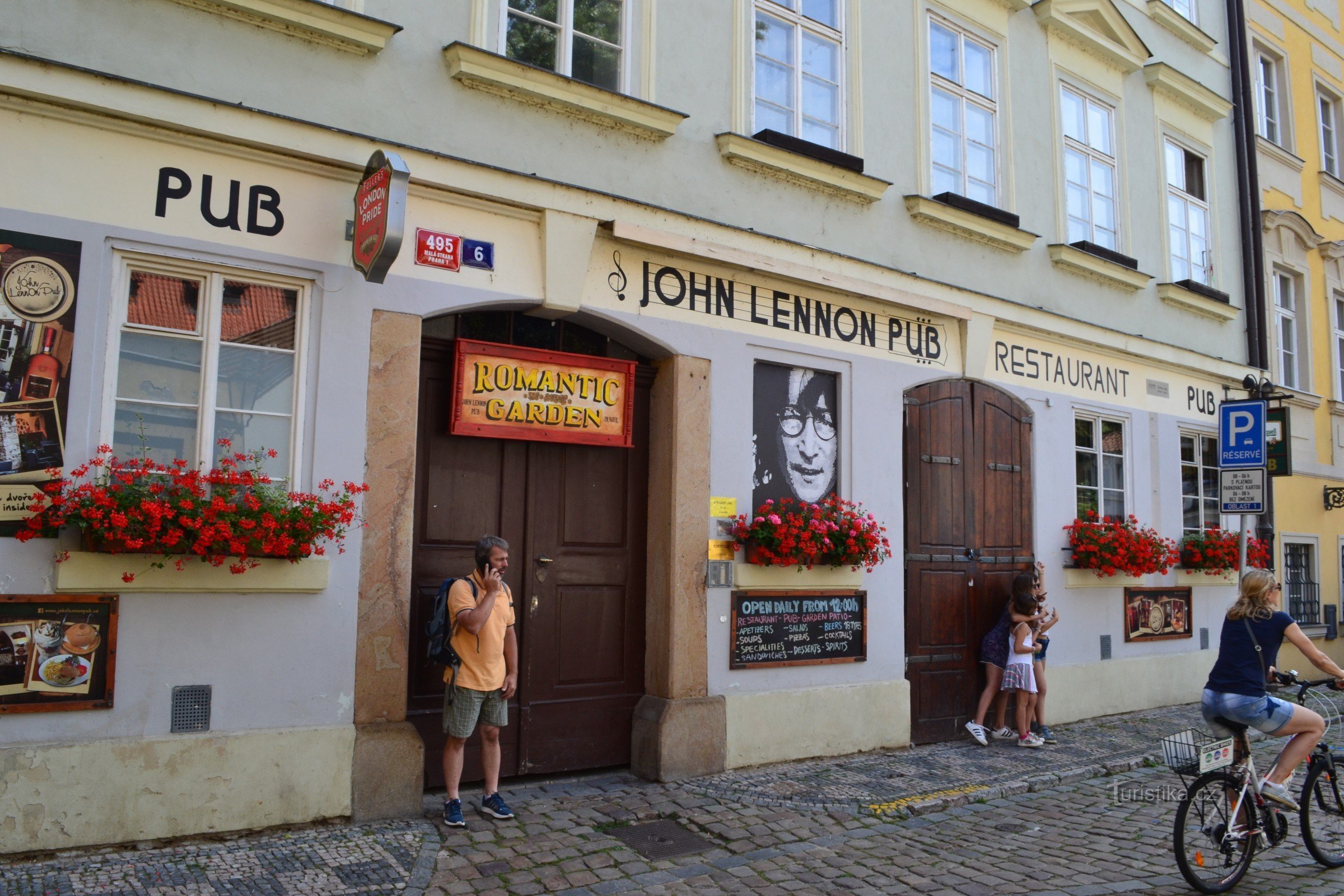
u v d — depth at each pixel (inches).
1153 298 435.5
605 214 255.0
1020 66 383.2
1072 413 387.5
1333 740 359.3
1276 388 479.5
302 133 210.7
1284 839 204.1
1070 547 377.1
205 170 203.3
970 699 335.6
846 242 314.3
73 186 189.9
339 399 216.2
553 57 258.1
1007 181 371.2
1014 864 206.8
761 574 282.0
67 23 191.2
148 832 188.5
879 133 327.6
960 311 337.4
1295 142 540.7
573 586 264.7
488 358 247.0
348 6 224.4
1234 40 499.8
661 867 198.1
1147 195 439.8
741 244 282.4
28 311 184.7
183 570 193.9
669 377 272.8
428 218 231.3
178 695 193.8
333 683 210.8
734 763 271.6
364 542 217.0
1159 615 412.8
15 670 180.4
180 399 202.8
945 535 334.0
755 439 287.9
